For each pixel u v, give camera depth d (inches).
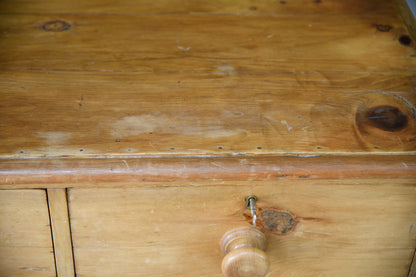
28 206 25.1
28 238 25.9
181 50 29.7
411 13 32.6
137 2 32.9
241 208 25.8
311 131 25.9
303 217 26.1
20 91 27.0
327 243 26.8
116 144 25.0
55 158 24.5
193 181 24.7
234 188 25.2
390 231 26.5
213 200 25.5
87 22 31.2
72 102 26.7
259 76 28.4
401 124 26.4
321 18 32.2
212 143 25.2
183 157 24.7
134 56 29.2
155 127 25.8
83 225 25.8
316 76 28.5
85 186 24.8
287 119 26.4
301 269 27.5
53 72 28.1
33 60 28.6
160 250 26.6
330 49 30.2
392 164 24.8
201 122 26.1
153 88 27.5
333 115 26.6
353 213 26.1
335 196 25.6
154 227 26.0
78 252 26.4
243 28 31.3
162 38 30.4
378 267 27.5
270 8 32.8
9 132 25.3
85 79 27.8
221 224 26.1
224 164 24.5
